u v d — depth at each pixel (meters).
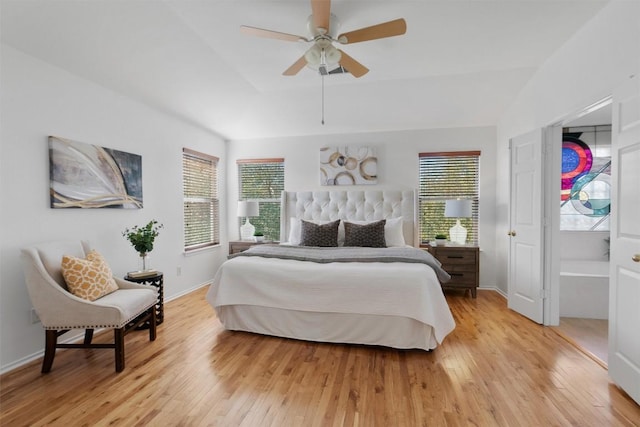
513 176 3.40
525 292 3.23
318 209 4.70
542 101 3.06
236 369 2.20
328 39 2.18
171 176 3.85
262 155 5.05
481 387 1.97
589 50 2.37
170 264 3.83
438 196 4.52
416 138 4.55
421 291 2.37
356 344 2.60
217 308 2.86
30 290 2.09
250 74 3.40
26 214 2.29
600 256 4.15
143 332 2.87
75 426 1.62
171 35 2.60
